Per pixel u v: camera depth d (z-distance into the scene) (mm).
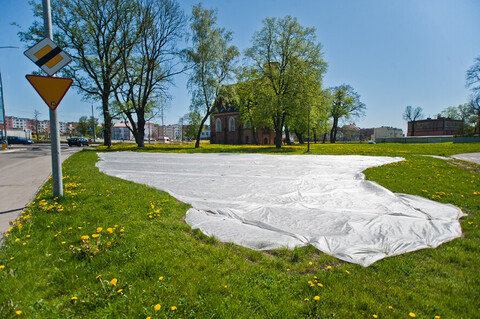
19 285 2561
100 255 3230
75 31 26406
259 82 32438
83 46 28062
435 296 2641
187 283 2725
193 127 57781
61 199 5691
